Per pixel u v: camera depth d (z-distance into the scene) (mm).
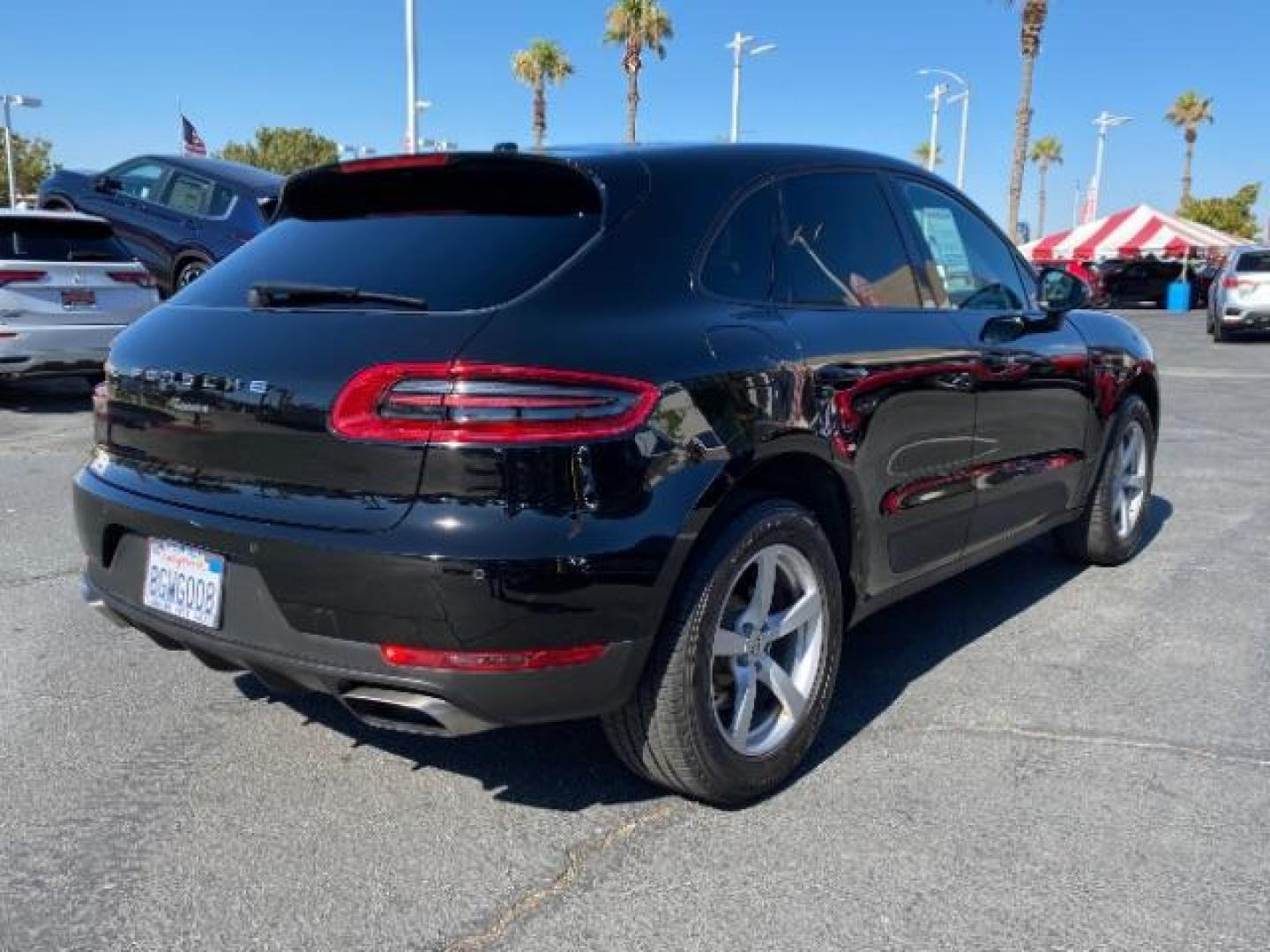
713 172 3189
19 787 3129
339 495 2559
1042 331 4500
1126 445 5359
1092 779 3207
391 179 3189
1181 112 62094
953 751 3396
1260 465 8078
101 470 3156
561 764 3305
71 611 4621
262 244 3322
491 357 2479
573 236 2848
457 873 2730
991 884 2674
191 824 2945
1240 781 3193
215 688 3838
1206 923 2521
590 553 2494
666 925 2523
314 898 2619
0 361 9492
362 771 3250
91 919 2533
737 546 2850
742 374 2875
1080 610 4746
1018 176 30125
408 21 20172
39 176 57562
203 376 2793
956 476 3832
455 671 2477
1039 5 29016
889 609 4785
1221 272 21312
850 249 3568
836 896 2627
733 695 3014
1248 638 4383
